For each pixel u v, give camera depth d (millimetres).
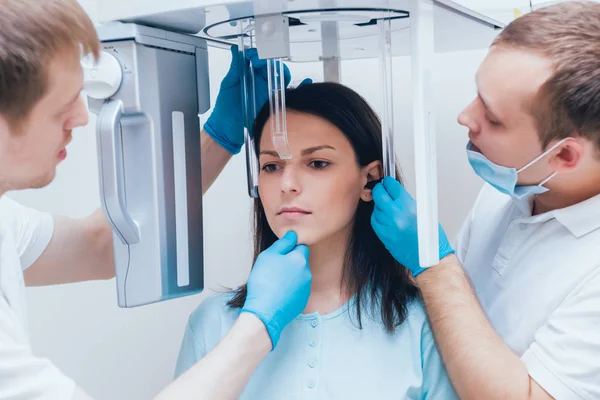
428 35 768
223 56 1584
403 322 1014
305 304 951
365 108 1050
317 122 988
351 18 867
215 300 1110
